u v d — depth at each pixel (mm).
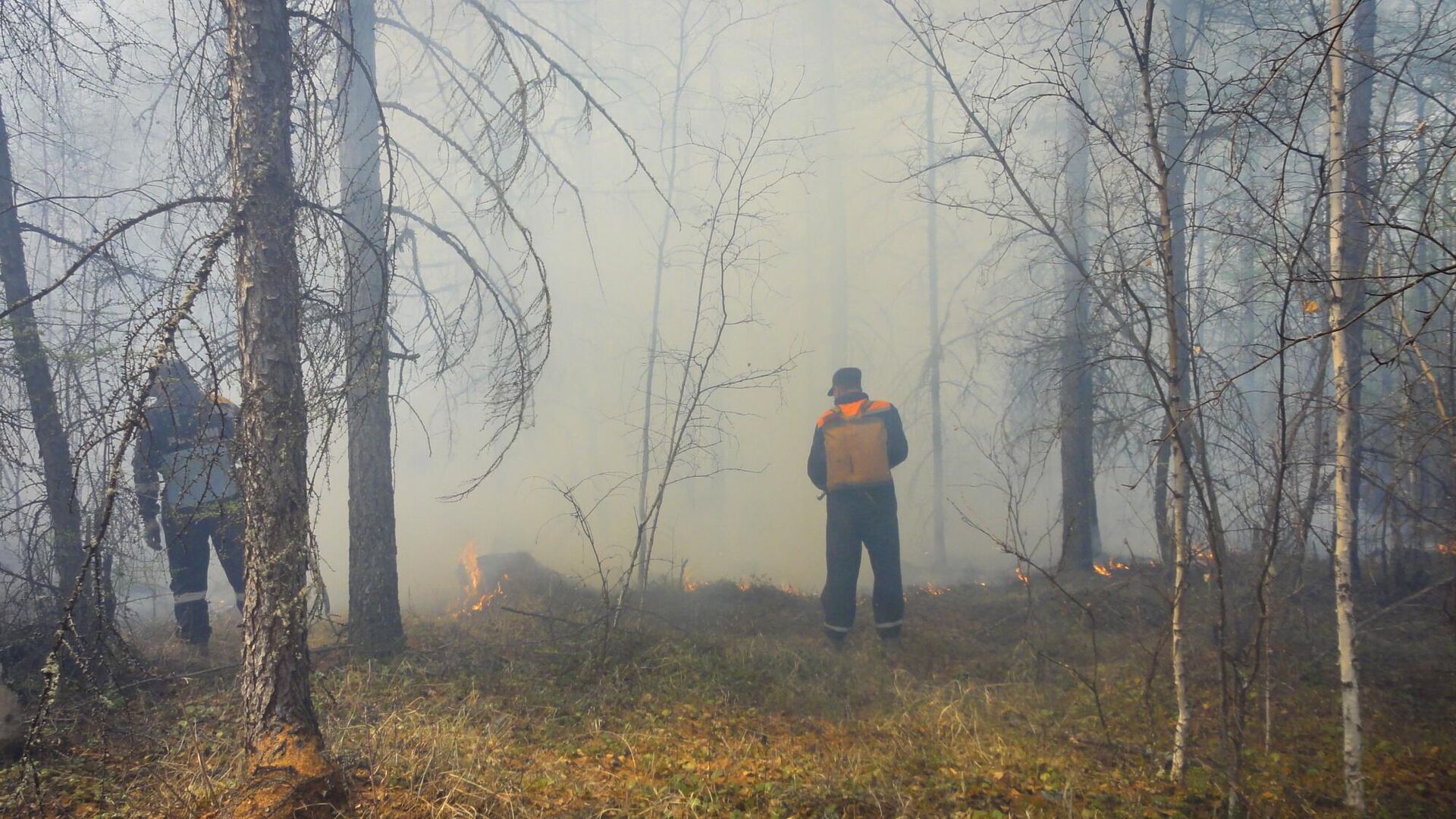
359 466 6672
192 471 6078
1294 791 4180
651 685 6156
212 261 3588
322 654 6543
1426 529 6363
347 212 6633
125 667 5172
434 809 3799
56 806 3775
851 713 5820
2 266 5754
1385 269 4293
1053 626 7734
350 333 4273
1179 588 4457
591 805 3994
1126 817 3941
